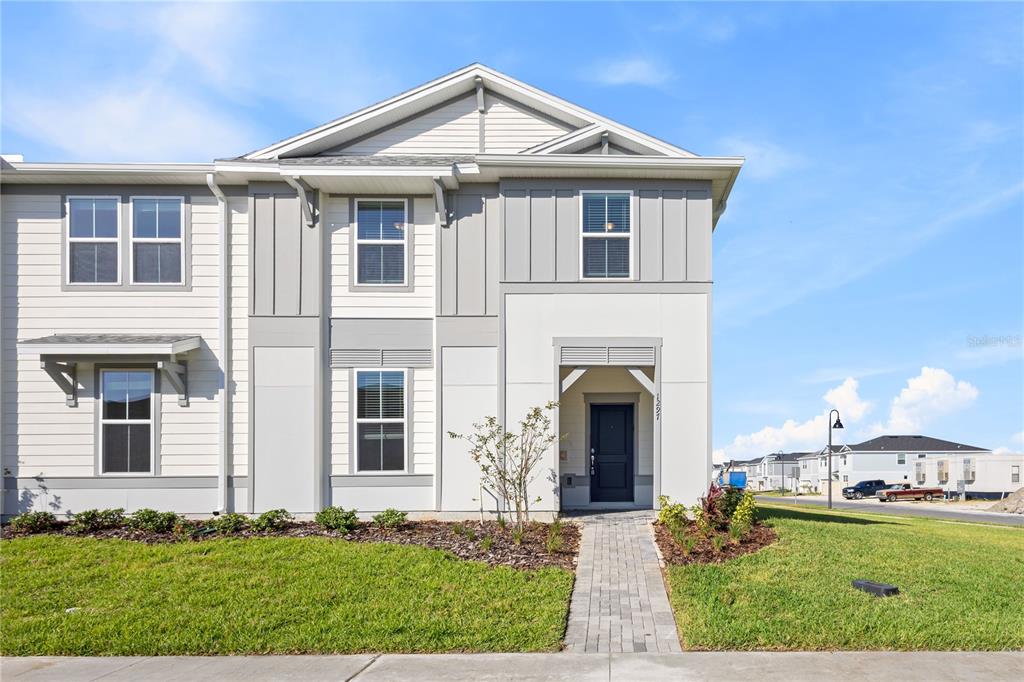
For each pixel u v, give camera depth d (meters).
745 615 7.49
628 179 13.17
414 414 13.23
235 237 13.31
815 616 7.42
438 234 13.23
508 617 7.61
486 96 14.31
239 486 12.98
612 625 7.53
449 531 11.52
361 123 13.97
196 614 7.73
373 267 13.43
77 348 12.30
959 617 7.43
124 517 11.95
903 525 15.86
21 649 6.93
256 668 6.44
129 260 13.26
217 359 13.19
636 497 14.01
